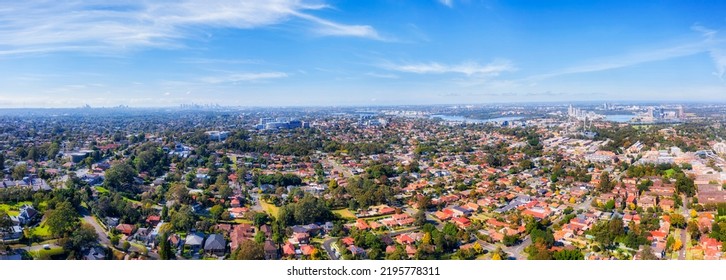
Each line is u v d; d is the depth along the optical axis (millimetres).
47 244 122938
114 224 146000
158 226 146250
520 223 158000
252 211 165125
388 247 130500
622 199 181625
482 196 199875
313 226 149000
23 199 161750
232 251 128625
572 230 146625
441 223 162500
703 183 195250
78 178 199750
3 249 116750
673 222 148125
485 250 133375
